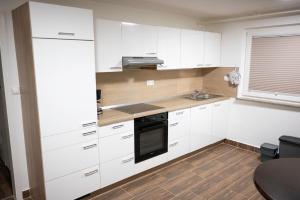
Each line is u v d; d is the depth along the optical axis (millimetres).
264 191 1474
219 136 4230
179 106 3379
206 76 4617
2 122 3078
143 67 3365
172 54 3475
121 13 3186
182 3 3023
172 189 2850
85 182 2520
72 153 2369
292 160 1933
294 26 3396
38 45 2010
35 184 2492
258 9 3398
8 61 2385
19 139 2568
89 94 2408
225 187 2900
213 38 4102
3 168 3369
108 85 3223
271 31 3652
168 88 4051
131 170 2936
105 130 2596
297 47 3406
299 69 3418
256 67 3910
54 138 2223
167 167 3422
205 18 4227
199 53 3898
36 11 1963
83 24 2258
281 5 3125
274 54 3666
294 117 3496
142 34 3045
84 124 2408
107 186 2789
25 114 2453
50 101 2148
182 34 3562
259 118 3910
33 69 2043
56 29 2092
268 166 1823
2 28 2311
